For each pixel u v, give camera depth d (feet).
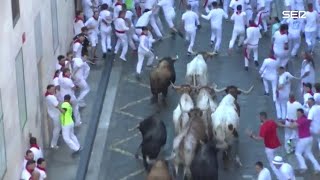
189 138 84.33
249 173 90.02
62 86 96.58
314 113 89.15
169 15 121.49
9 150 78.13
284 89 98.58
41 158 81.87
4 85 76.74
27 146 85.20
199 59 101.96
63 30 110.01
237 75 111.75
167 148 94.79
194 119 86.07
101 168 92.53
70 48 115.24
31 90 87.56
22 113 83.61
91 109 104.01
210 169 82.07
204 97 92.43
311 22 115.65
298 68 112.88
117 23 114.52
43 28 95.40
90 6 123.24
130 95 107.86
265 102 104.58
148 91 108.58
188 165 84.12
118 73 113.60
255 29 111.34
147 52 110.83
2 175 76.07
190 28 115.96
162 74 102.12
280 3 132.26
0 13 75.77
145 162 89.30
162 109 103.86
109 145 96.89
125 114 103.40
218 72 112.68
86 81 107.45
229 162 90.12
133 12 124.16
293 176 82.94
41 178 81.25
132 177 90.58
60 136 96.53
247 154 93.81
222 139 87.35
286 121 92.12
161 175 80.89
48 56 98.17
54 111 92.99
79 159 93.15
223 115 88.07
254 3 124.77
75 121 99.19
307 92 93.40
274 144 87.45
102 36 116.26
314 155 91.81
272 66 102.83
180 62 115.65
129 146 96.58
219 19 116.26
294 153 92.22
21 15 83.97
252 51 115.24
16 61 81.61
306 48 118.83
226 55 117.60
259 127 99.25
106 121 102.01
